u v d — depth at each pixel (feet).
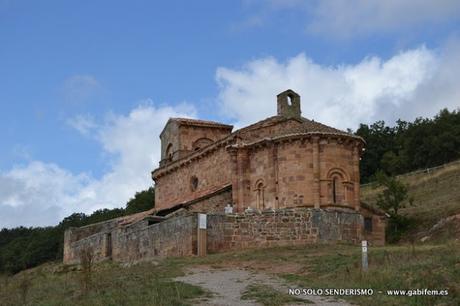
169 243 115.85
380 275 72.79
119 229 138.00
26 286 81.30
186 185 159.33
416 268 73.72
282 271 86.84
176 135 172.76
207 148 149.07
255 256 99.91
